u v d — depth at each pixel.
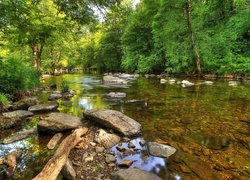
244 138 4.48
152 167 3.34
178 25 19.61
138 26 27.91
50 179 2.68
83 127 4.95
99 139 4.29
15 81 10.06
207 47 18.39
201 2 20.62
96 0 7.45
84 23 8.69
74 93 11.24
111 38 35.56
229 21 19.38
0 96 7.45
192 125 5.42
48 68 30.39
